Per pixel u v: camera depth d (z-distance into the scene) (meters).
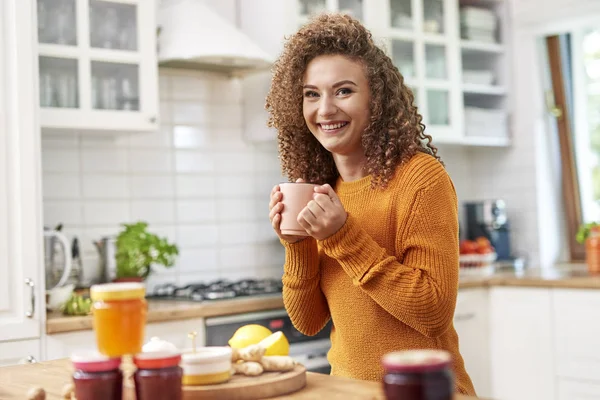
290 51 1.54
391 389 0.86
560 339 3.26
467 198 4.46
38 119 2.53
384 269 1.35
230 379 1.19
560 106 4.20
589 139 4.20
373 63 1.49
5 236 2.46
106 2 2.90
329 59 1.49
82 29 2.83
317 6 3.40
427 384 0.84
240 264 3.56
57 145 3.06
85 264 3.10
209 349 1.23
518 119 4.23
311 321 1.58
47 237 2.81
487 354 3.51
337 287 1.50
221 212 3.50
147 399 1.01
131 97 2.94
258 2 3.41
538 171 4.16
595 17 3.96
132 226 3.02
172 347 1.24
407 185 1.44
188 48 3.01
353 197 1.53
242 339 1.38
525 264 4.18
